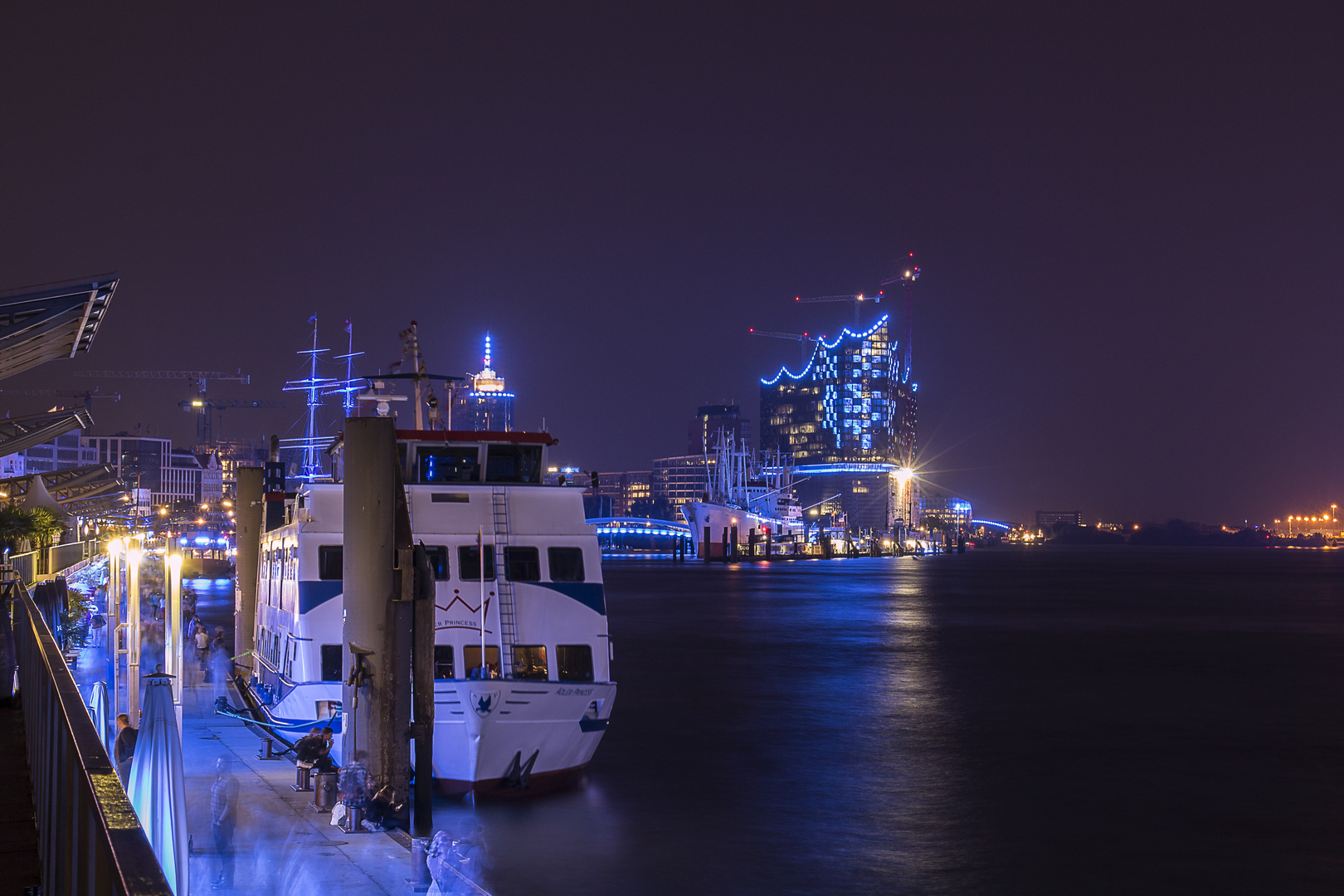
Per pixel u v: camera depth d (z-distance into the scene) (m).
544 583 31.89
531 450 33.78
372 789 24.42
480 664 30.94
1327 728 58.94
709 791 41.66
